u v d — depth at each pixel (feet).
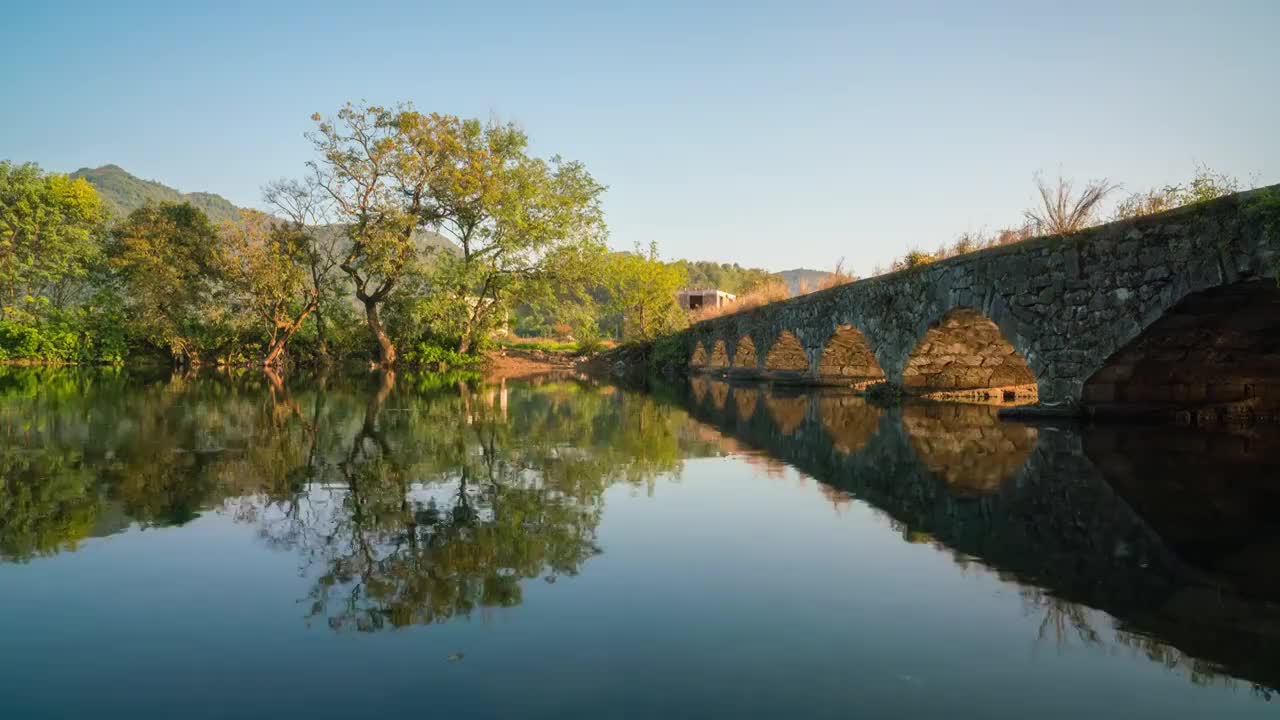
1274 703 7.82
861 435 30.32
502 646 9.21
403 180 92.22
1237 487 18.86
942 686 8.20
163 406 40.88
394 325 101.91
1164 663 8.79
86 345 95.66
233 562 12.59
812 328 63.87
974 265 38.42
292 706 7.70
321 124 89.30
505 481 20.01
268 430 30.63
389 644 9.23
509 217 95.14
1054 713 7.62
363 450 25.45
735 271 396.78
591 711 7.58
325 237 97.25
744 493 18.51
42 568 12.23
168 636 9.50
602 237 104.73
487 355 107.34
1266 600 10.87
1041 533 14.56
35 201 109.09
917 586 11.46
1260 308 25.77
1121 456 23.86
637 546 13.69
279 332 100.78
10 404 40.88
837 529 14.96
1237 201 23.00
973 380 48.75
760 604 10.69
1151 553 13.10
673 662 8.77
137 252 93.45
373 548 13.44
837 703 7.80
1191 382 32.12
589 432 31.50
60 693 7.98
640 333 128.57
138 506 16.67
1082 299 30.96
